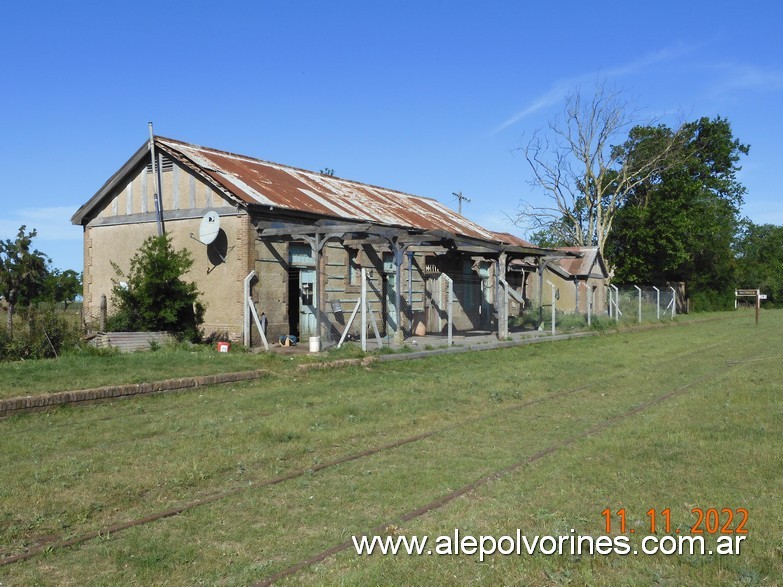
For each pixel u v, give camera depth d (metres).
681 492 6.46
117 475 7.16
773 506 5.98
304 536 5.66
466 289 27.88
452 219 29.34
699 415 10.15
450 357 18.22
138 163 20.12
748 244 87.00
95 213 21.39
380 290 22.56
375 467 7.68
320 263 17.28
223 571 4.98
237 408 10.82
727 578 4.66
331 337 20.38
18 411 9.80
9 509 6.13
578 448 8.41
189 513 6.17
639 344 23.92
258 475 7.34
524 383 13.80
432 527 5.73
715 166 54.94
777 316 48.50
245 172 20.64
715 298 59.62
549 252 26.91
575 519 5.81
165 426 9.45
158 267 17.77
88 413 10.26
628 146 47.81
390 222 22.19
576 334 26.30
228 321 18.14
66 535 5.67
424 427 9.80
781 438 8.45
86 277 21.48
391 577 4.77
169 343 16.91
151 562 5.11
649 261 48.81
